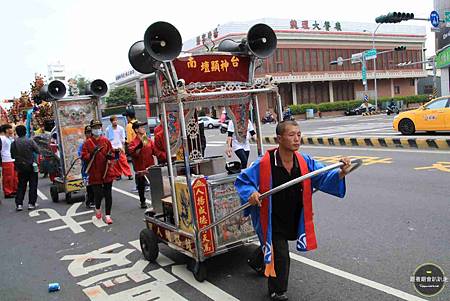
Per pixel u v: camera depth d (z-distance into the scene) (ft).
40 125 47.19
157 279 14.71
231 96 15.99
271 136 62.59
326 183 11.21
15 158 27.91
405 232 17.22
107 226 22.56
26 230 23.16
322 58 158.71
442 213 19.24
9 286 15.37
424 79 200.64
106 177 22.86
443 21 73.92
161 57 13.53
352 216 20.15
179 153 17.39
